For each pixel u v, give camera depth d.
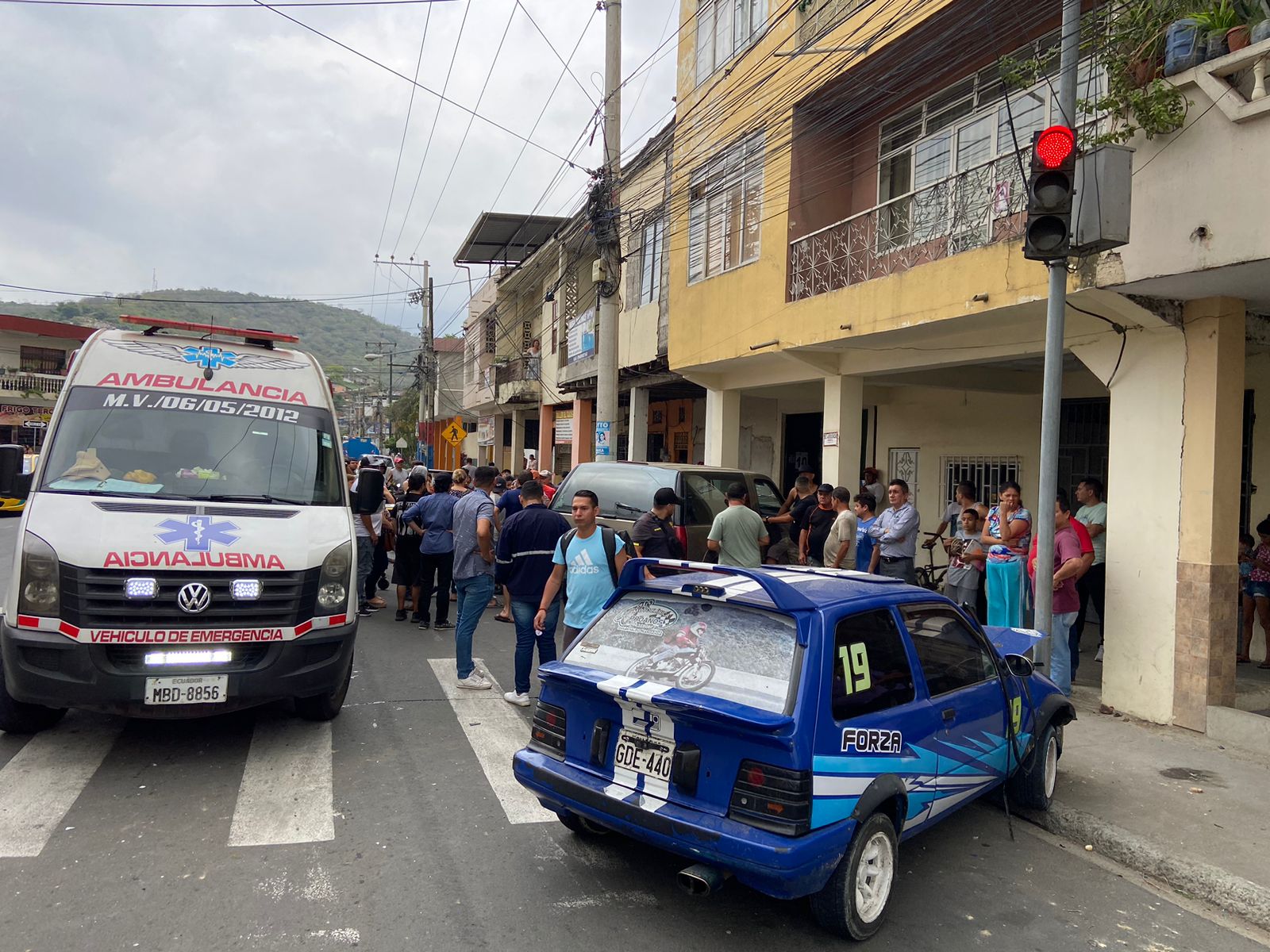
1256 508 8.85
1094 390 11.10
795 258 10.92
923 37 8.98
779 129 11.18
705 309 12.95
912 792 3.95
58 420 6.12
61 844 4.26
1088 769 5.90
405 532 10.45
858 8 9.41
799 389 14.06
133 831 4.45
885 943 3.72
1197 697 6.64
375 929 3.62
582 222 20.34
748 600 3.84
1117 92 6.21
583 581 6.27
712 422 14.44
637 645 4.07
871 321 9.19
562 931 3.67
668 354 14.87
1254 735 6.23
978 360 9.38
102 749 5.59
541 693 4.27
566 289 24.11
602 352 13.61
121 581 5.11
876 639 3.97
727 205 12.51
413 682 7.63
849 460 11.19
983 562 8.69
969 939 3.81
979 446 12.85
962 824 5.22
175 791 4.98
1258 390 8.82
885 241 9.76
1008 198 7.82
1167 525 6.87
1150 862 4.62
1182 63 5.84
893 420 14.43
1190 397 6.73
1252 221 5.52
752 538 8.58
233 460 6.31
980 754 4.52
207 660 5.26
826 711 3.49
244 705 5.37
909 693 4.05
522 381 28.14
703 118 13.16
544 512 7.02
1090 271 6.54
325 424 6.91
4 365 42.66
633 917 3.82
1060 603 7.25
